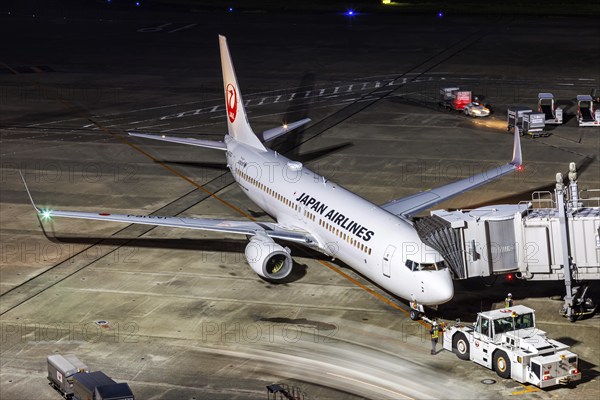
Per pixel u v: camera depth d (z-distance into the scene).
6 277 54.59
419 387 40.81
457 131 88.25
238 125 66.69
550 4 171.88
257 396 39.97
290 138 86.75
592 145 82.25
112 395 36.31
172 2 186.25
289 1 182.75
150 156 81.94
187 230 62.75
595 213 47.81
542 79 110.12
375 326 47.28
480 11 165.12
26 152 83.81
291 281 53.41
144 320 48.41
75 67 124.50
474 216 47.75
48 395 40.56
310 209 54.03
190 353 44.47
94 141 87.50
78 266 56.31
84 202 69.00
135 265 56.38
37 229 63.16
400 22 156.12
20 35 150.12
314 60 126.06
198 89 110.12
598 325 46.84
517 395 39.88
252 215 65.50
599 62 119.38
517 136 64.88
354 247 49.53
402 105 99.56
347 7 174.25
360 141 85.25
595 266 47.00
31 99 105.81
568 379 39.91
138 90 110.06
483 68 117.44
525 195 68.00
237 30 151.88
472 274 47.34
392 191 69.88
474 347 42.62
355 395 40.12
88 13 173.38
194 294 51.78
